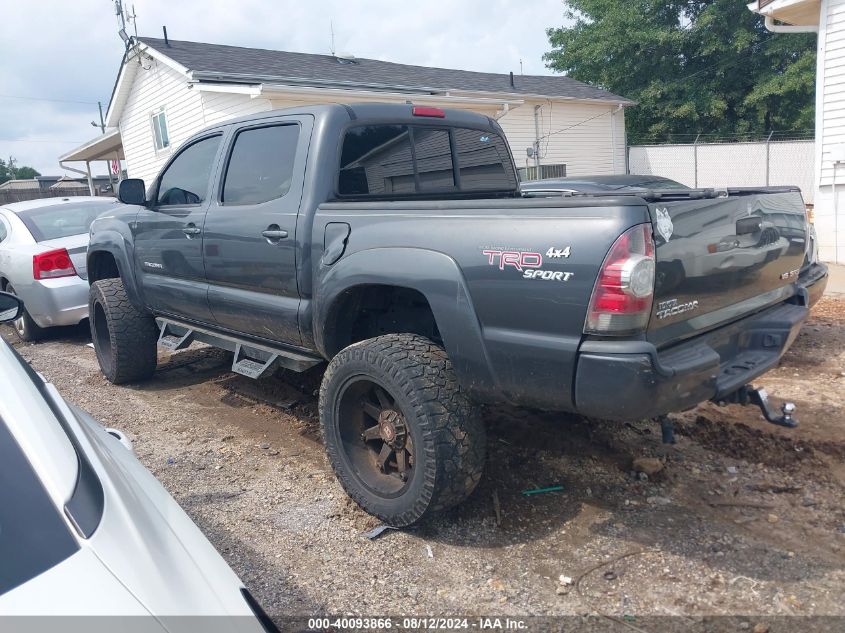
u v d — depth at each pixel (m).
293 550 3.25
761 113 25.47
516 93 18.92
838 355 5.79
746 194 3.41
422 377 3.12
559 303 2.71
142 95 17.89
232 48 17.44
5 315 3.29
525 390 2.91
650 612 2.70
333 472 3.95
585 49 27.78
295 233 3.77
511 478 3.80
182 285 4.88
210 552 1.85
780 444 4.04
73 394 5.88
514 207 2.89
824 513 3.34
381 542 3.29
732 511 3.40
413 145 4.33
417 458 3.13
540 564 3.05
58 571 1.45
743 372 3.18
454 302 3.02
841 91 9.99
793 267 3.80
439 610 2.78
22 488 1.61
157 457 4.43
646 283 2.60
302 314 3.82
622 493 3.61
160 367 6.49
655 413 2.71
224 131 4.55
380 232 3.33
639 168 23.89
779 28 11.07
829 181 10.34
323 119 3.84
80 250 7.73
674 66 27.48
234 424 4.96
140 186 5.13
